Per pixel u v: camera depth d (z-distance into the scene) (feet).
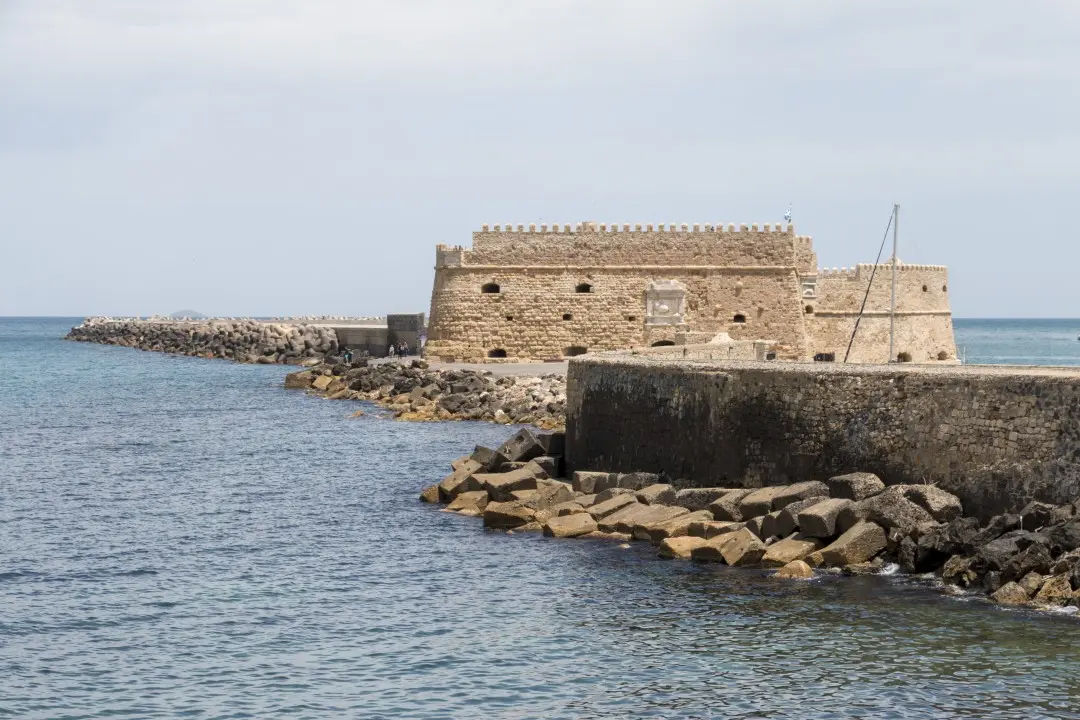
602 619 137.28
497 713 113.19
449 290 424.05
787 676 118.83
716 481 180.75
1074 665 117.80
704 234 418.31
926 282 447.42
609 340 419.13
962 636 125.70
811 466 167.32
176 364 596.29
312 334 593.83
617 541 171.94
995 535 140.97
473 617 140.05
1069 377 144.46
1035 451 143.74
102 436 308.19
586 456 212.64
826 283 430.61
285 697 117.80
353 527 187.93
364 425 321.73
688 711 112.37
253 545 177.47
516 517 184.14
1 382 488.44
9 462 261.65
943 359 455.63
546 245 421.59
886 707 111.14
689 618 136.05
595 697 116.16
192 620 141.08
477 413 327.88
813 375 168.25
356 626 138.10
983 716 108.37
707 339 397.19
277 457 264.72
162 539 182.09
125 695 118.62
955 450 151.53
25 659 128.36
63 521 195.72
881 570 147.84
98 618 142.20
